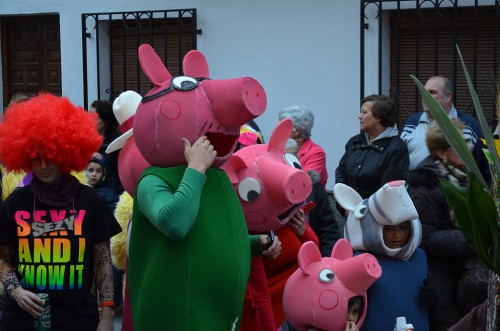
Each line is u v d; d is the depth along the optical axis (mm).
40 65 12141
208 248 4160
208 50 10445
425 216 5781
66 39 11312
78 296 4855
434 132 5789
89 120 5031
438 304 5277
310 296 4730
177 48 10977
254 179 4980
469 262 5719
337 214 7898
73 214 4879
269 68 10164
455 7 9039
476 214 3592
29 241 4852
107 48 11242
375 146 7398
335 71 9859
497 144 3625
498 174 3553
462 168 5758
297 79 10039
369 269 4684
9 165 4918
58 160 4809
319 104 9953
